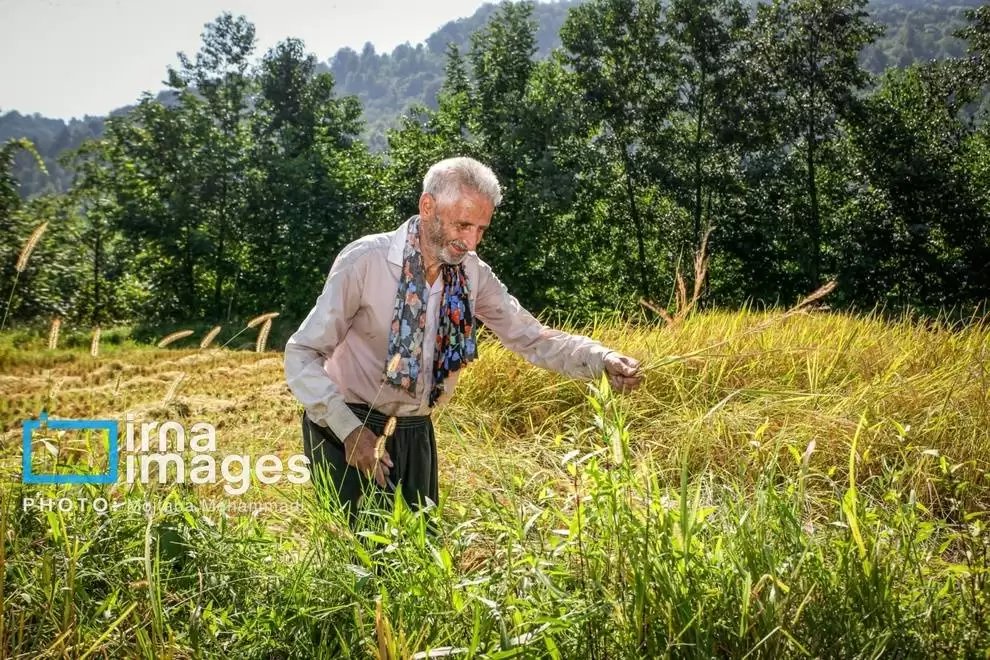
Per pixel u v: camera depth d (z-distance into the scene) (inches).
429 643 86.7
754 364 217.3
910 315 296.2
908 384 194.9
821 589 91.4
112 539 108.0
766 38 1376.7
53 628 93.7
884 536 99.2
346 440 106.7
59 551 103.7
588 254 1330.0
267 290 1338.6
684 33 1370.6
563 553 96.6
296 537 121.5
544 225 1175.6
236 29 1419.8
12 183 954.7
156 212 1293.1
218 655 89.6
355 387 116.9
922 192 1284.4
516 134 1202.0
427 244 112.7
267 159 1350.9
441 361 116.6
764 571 90.5
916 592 96.0
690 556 89.3
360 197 1365.7
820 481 155.6
